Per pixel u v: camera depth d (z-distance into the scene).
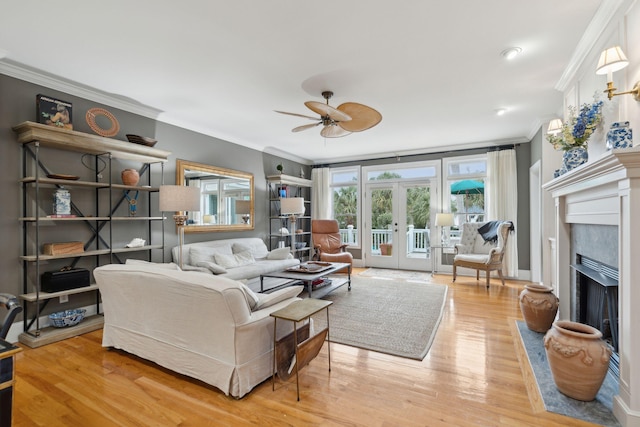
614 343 2.20
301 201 5.81
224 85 3.32
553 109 4.09
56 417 1.83
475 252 5.60
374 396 2.03
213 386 2.15
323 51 2.65
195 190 3.52
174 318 2.23
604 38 2.27
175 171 4.51
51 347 2.79
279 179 6.24
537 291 3.10
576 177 2.36
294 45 2.55
